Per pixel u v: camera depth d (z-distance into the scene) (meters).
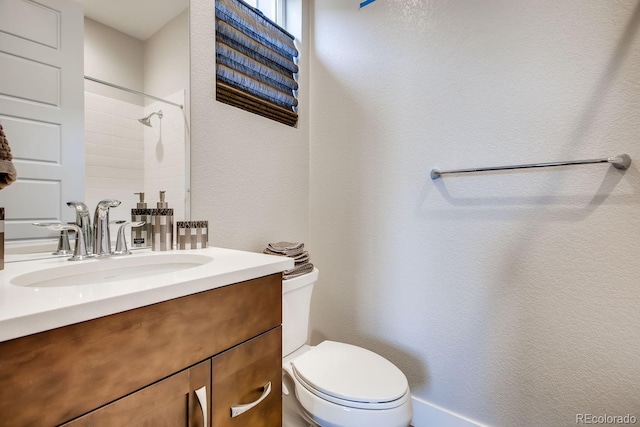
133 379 0.50
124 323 0.49
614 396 0.96
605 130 0.96
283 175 1.54
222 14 1.32
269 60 1.54
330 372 1.04
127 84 0.99
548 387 1.06
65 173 0.86
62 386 0.43
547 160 1.06
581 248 1.00
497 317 1.16
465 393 1.23
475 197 1.20
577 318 1.01
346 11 1.58
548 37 1.06
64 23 0.87
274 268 0.79
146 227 1.03
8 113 0.77
